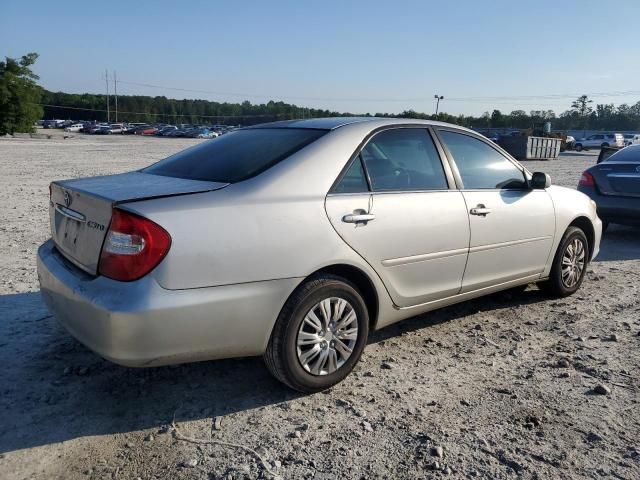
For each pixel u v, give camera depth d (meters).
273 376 3.54
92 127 83.00
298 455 2.93
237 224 3.15
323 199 3.50
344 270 3.66
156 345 2.95
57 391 3.52
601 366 4.03
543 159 36.62
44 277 3.52
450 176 4.33
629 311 5.23
